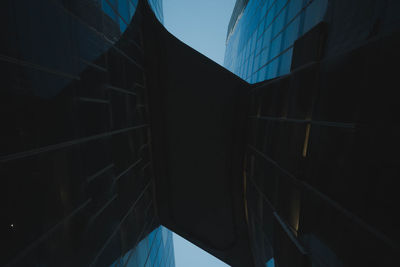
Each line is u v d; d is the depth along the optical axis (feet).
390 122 12.74
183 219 57.77
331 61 19.17
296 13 31.07
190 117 49.01
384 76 13.32
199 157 51.88
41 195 17.38
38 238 16.78
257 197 39.70
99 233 26.55
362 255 14.03
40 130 17.54
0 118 14.10
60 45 20.51
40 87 17.76
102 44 28.89
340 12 18.89
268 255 33.35
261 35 51.31
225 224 56.29
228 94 47.60
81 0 24.54
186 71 45.73
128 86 37.52
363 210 14.28
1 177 13.97
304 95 23.66
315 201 20.12
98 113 27.20
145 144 47.16
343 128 16.85
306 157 22.58
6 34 14.82
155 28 43.70
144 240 45.80
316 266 19.29
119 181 33.14
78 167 22.62
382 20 13.75
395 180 12.12
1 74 14.33
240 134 49.67
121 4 35.47
